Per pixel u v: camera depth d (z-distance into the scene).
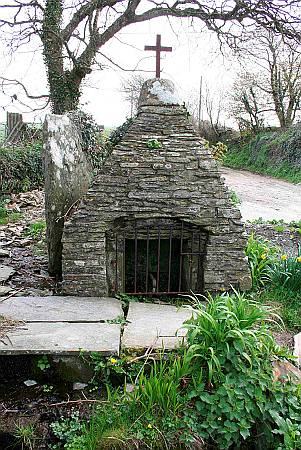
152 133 4.79
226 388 3.47
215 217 4.90
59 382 3.89
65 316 4.45
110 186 4.77
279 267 5.62
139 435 3.30
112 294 5.10
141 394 3.54
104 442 3.27
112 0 13.25
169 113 4.80
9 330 4.11
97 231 4.84
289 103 21.28
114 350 3.84
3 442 3.44
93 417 3.48
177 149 4.79
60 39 12.94
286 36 12.04
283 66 20.45
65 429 3.49
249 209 11.41
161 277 5.49
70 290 4.95
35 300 4.82
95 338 4.01
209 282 5.04
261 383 3.52
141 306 4.87
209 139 24.83
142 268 5.44
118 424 3.40
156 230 5.04
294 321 4.86
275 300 5.21
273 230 8.77
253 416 3.50
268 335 3.83
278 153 19.52
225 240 4.97
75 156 5.58
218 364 3.50
